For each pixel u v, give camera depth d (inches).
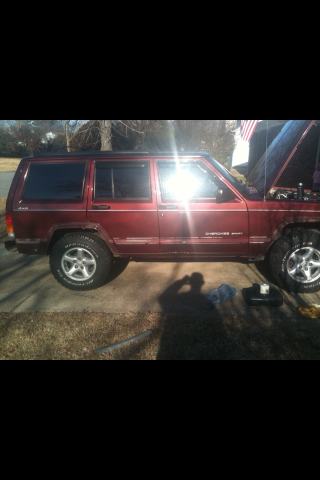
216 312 149.7
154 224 166.7
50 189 170.9
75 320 144.9
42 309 156.6
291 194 186.7
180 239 168.4
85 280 172.4
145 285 180.7
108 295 169.8
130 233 168.4
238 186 172.6
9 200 171.8
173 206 164.2
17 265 218.5
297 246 160.4
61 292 175.2
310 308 149.9
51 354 123.1
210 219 164.6
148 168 166.7
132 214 165.8
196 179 166.6
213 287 176.2
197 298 164.2
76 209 167.0
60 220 168.6
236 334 131.7
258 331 133.4
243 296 162.6
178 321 142.2
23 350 125.3
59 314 150.6
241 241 166.9
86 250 169.0
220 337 130.2
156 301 161.9
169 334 132.8
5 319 147.0
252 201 163.6
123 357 120.3
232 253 171.0
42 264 219.6
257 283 179.8
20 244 174.1
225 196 157.8
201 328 136.3
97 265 170.6
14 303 163.2
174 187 166.7
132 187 167.6
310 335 130.5
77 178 169.8
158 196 165.5
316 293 168.7
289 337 129.2
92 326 140.1
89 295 170.6
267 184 190.4
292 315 146.5
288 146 201.5
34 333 135.8
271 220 163.3
